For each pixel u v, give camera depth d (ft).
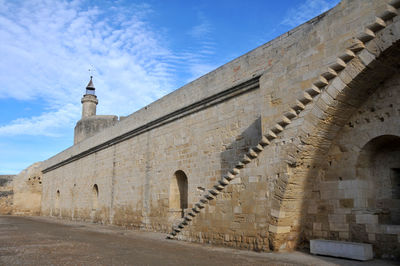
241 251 35.27
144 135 72.08
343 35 29.45
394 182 30.76
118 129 84.69
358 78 28.60
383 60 27.50
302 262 28.22
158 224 62.54
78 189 108.68
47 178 149.69
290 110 32.99
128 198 75.46
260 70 44.91
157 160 65.77
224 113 50.11
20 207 151.94
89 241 47.42
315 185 34.12
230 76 49.90
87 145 104.63
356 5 28.71
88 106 156.35
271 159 34.65
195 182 53.98
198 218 44.42
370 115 30.76
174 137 61.26
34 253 35.58
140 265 28.19
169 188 60.64
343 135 32.48
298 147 31.89
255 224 35.47
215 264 28.04
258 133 43.62
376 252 28.86
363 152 31.24
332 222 32.24
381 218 30.12
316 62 31.65
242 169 38.22
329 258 29.68
